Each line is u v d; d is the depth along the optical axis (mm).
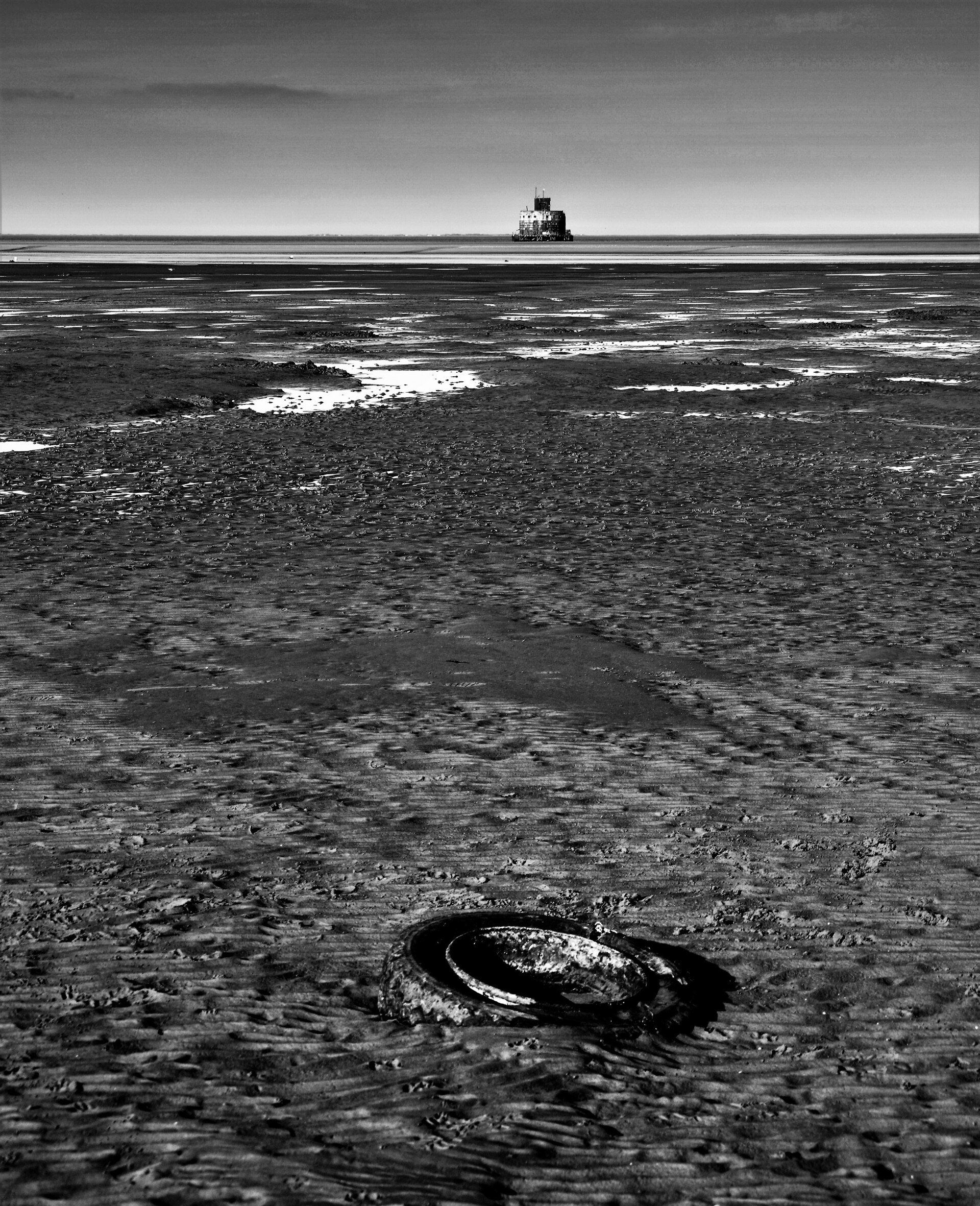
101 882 6949
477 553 15609
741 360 40938
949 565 15383
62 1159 4371
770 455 23641
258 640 11852
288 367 37219
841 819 7996
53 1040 5281
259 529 16844
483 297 75812
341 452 23312
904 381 34844
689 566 15141
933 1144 4727
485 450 23734
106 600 13219
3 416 27672
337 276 104812
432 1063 5125
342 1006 5676
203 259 157000
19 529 16609
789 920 6648
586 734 9523
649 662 11336
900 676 11055
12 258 158875
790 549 16125
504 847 7527
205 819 7852
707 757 9078
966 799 8352
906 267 127812
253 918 6547
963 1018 5711
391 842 7559
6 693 10258
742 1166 4512
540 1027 5363
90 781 8461
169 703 10086
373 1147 4500
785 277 103812
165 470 21406
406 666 11086
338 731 9508
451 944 5887
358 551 15664
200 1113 4715
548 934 5996
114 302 70062
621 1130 4699
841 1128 4809
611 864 7301
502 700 10266
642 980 5734
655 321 57469
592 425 27078
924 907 6824
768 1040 5488
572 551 15797
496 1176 4340
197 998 5703
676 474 21594
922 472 22141
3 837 7516
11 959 6027
